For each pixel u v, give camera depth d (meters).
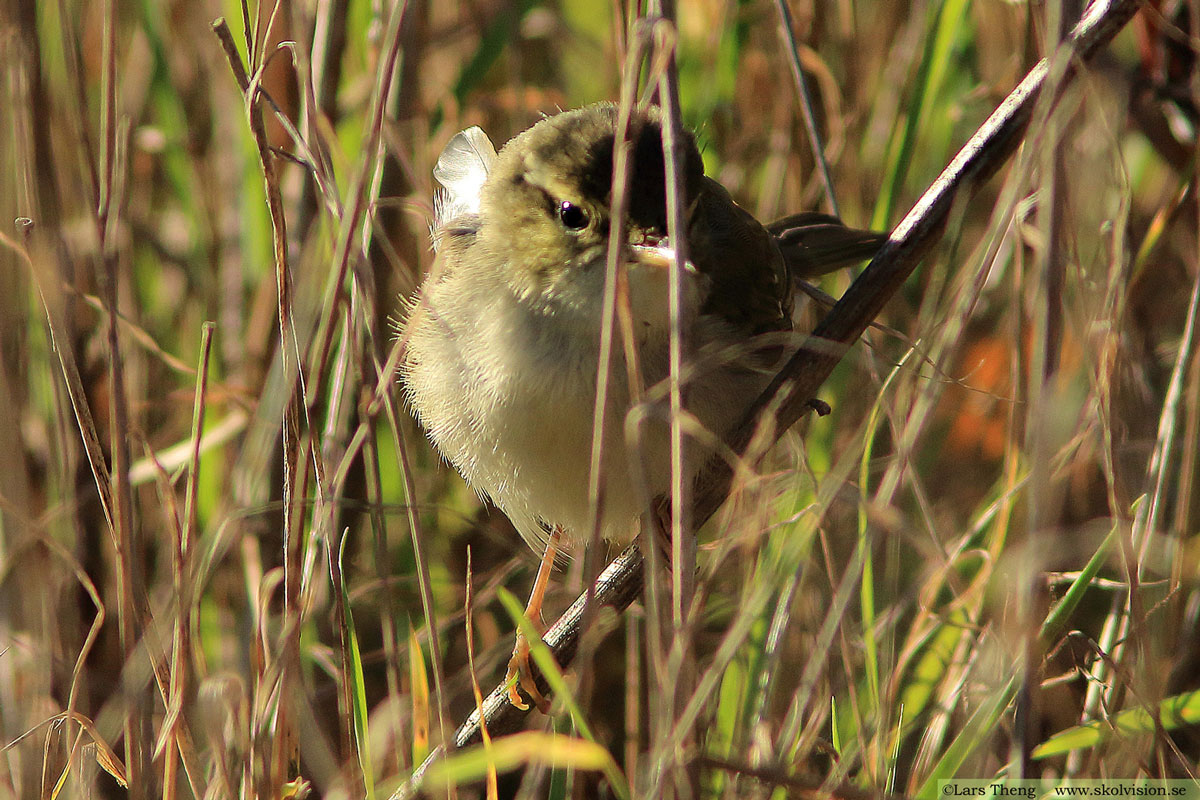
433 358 7.82
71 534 8.52
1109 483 6.43
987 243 5.65
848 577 5.96
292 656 6.27
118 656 8.91
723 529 5.95
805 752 6.38
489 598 8.91
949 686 7.27
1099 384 6.58
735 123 10.55
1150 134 9.46
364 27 9.88
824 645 5.96
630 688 7.21
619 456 7.19
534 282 7.45
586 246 7.31
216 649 8.93
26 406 9.08
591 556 5.53
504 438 7.50
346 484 9.14
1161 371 9.26
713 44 9.71
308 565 6.43
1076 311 7.18
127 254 9.50
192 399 9.11
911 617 8.35
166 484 6.40
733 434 6.62
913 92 8.83
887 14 10.34
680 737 5.26
